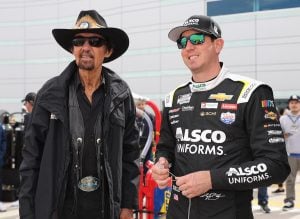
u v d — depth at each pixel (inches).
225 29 738.8
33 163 89.7
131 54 846.5
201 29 81.1
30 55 982.4
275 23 695.7
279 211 258.4
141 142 175.2
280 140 76.2
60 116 87.9
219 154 77.0
